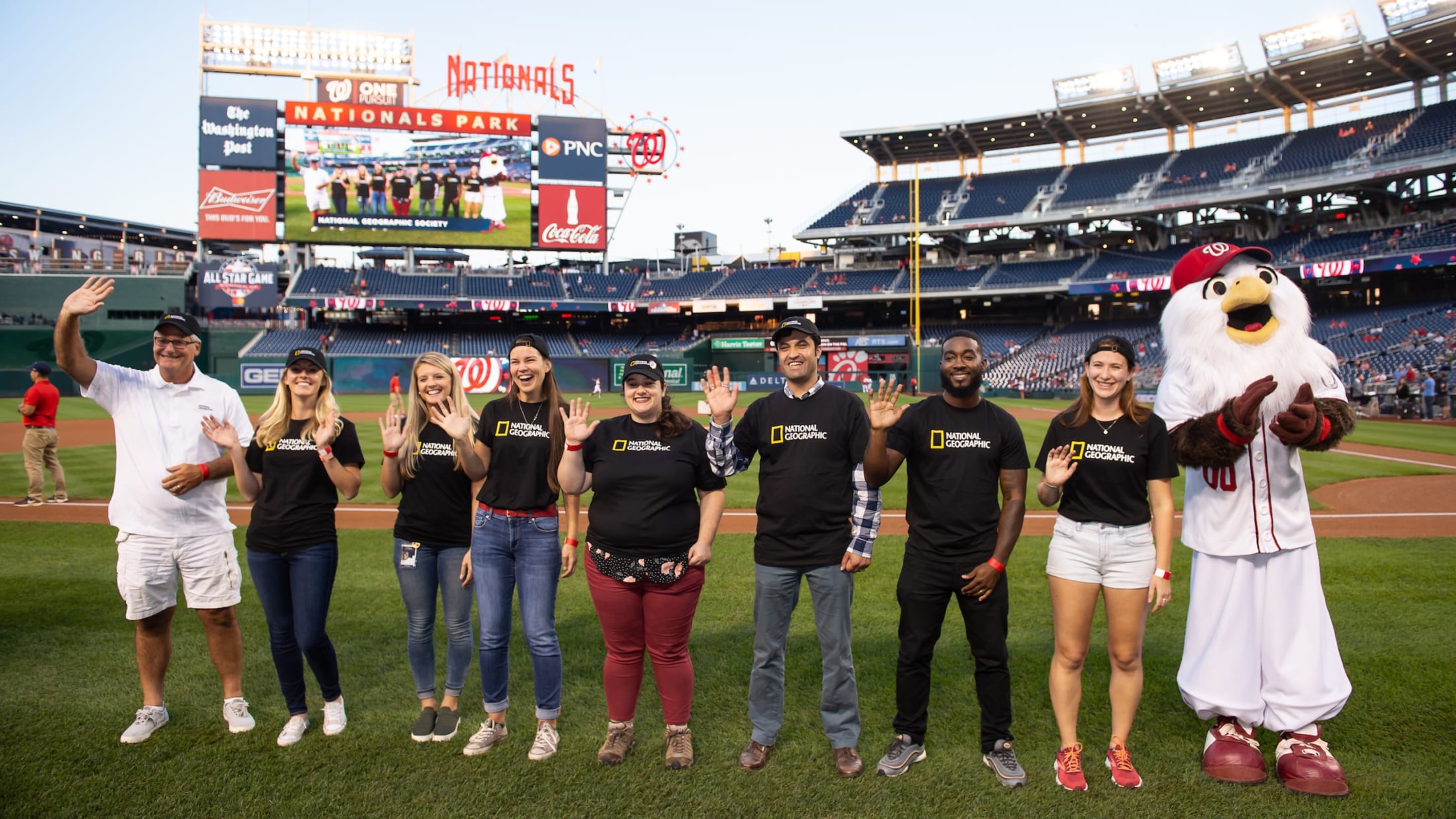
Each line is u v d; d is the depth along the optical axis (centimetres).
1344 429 356
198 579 395
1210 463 364
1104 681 465
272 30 4038
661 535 368
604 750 375
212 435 391
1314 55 3719
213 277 4172
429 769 366
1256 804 335
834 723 370
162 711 404
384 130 4006
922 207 4888
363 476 1253
